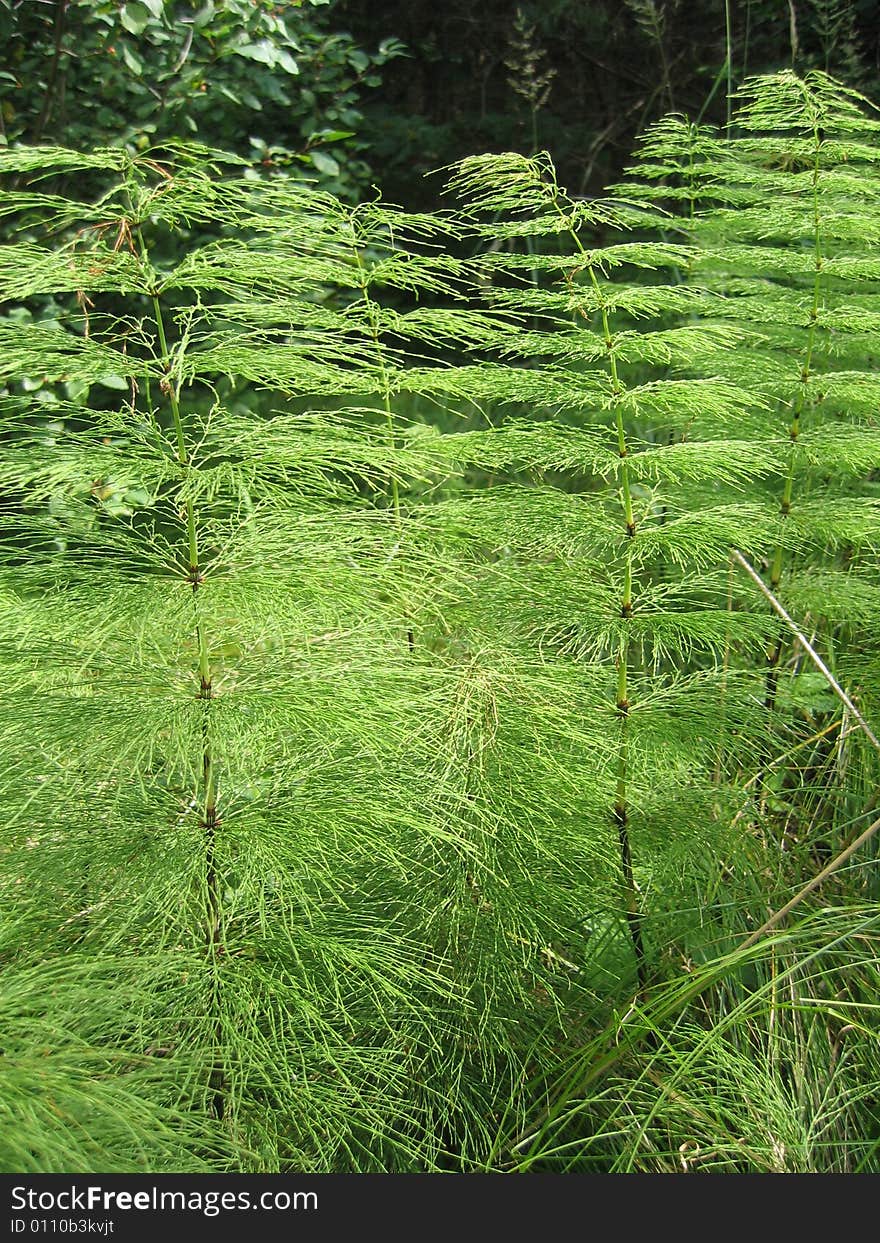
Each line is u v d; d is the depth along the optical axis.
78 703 2.03
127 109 5.15
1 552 2.06
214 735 1.95
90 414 2.05
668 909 2.58
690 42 7.14
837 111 3.65
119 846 2.02
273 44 5.19
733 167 3.45
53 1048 1.68
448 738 2.39
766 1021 2.48
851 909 2.31
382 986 2.12
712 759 2.90
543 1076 2.36
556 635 2.89
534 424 2.70
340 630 2.21
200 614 1.91
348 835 2.11
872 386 3.01
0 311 4.41
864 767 2.92
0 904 2.03
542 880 2.40
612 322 4.93
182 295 4.89
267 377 2.14
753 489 3.30
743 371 3.18
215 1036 2.02
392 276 2.57
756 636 2.65
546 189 2.63
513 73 7.34
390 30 7.79
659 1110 2.29
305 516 2.12
